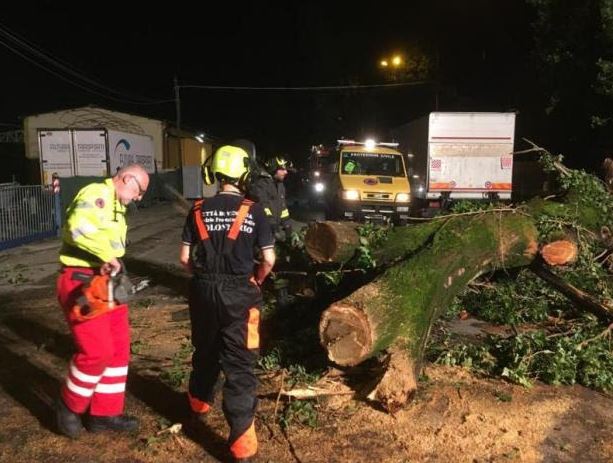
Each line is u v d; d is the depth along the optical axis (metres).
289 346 5.42
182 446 3.94
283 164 7.13
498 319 6.75
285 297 6.45
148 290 8.49
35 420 4.29
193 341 3.94
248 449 3.70
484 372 5.21
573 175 7.50
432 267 5.11
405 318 4.64
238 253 3.70
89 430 4.10
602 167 8.98
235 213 3.74
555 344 5.54
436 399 4.66
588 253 6.92
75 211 3.69
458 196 17.25
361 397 4.55
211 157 4.02
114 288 3.69
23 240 12.71
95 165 21.50
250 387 3.74
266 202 6.55
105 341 3.82
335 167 16.84
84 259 3.87
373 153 16.83
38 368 5.29
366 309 4.37
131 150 23.61
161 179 24.09
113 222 3.74
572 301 6.40
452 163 17.22
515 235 5.84
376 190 15.48
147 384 4.90
